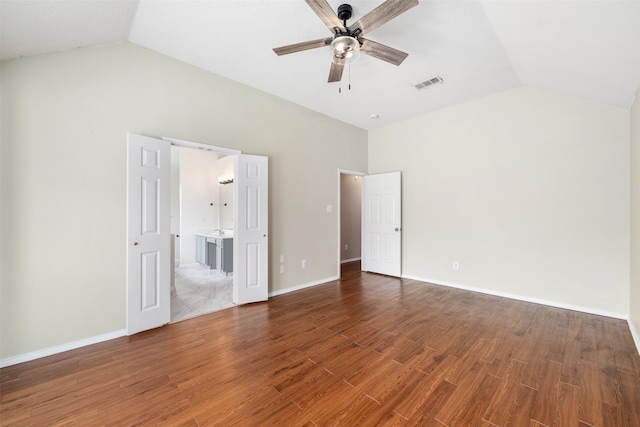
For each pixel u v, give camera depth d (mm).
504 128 3787
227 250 5141
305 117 4316
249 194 3570
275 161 3934
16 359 2178
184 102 3074
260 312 3268
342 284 4480
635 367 2096
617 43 2004
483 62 2998
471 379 1968
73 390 1852
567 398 1762
